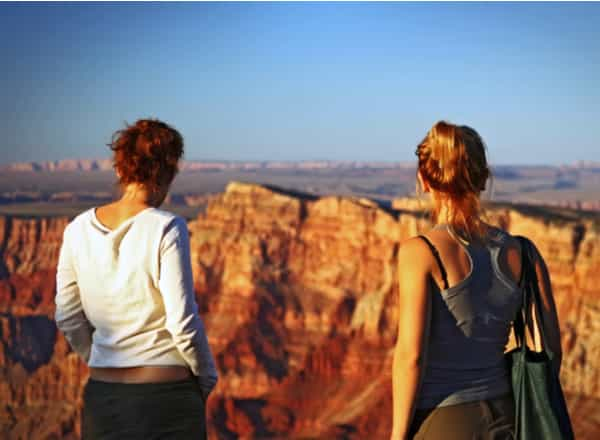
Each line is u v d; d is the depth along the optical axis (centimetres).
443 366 361
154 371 402
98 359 410
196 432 411
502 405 365
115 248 400
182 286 394
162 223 401
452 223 369
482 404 360
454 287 357
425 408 362
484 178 373
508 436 362
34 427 7594
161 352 402
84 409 417
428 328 357
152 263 397
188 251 405
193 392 413
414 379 354
